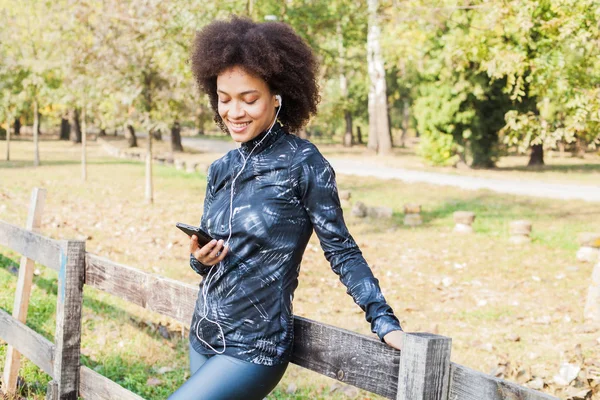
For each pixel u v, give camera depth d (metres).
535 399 1.75
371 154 39.22
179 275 8.12
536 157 31.88
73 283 3.58
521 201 18.42
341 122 55.03
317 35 14.70
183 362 5.21
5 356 4.77
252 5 12.59
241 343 2.25
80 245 3.56
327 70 16.70
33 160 27.75
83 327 5.77
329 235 2.19
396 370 2.09
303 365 2.39
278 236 2.22
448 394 1.97
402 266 9.96
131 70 14.06
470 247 11.75
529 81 10.16
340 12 14.35
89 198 15.42
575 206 17.61
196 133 66.25
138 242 10.05
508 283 9.04
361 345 2.20
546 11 9.46
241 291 2.25
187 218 13.27
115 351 5.32
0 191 14.55
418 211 14.30
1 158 28.27
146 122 14.39
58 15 14.99
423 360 1.92
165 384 4.77
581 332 6.73
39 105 23.33
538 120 9.72
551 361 5.76
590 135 9.83
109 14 13.84
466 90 27.14
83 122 19.61
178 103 14.89
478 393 1.89
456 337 6.49
